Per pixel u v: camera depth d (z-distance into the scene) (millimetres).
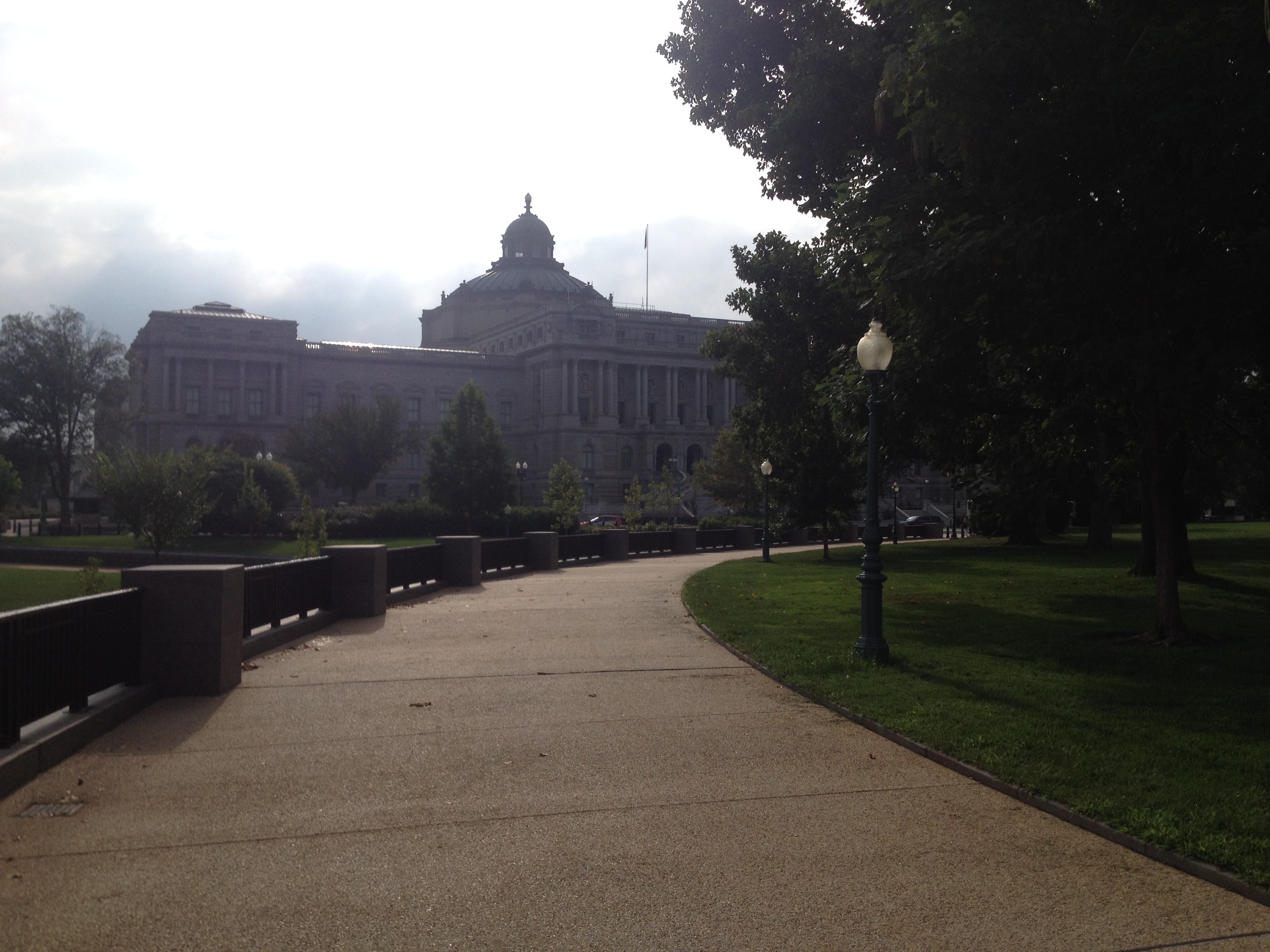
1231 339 13375
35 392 84500
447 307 147250
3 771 7422
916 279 13359
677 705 10727
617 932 5203
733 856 6289
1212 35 12070
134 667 10695
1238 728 9109
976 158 13680
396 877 5918
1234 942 5160
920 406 16688
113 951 4965
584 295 145250
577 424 121750
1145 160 13062
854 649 13391
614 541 40812
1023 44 12852
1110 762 7996
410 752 8766
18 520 88938
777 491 39875
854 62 21766
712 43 26391
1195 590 22703
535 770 8195
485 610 19906
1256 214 12992
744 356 34875
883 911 5492
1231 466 46469
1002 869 6102
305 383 121375
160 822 6875
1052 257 12359
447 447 72000
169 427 112312
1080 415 16859
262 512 59469
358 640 15484
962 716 9617
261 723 9828
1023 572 29312
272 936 5125
